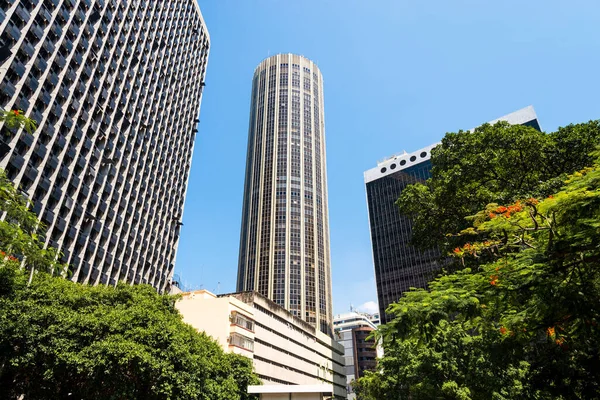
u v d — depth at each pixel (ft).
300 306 378.53
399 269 329.11
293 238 414.82
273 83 524.52
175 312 96.32
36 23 141.18
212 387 83.71
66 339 63.31
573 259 32.81
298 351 244.22
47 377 61.57
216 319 166.30
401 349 103.96
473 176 79.05
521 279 36.40
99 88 175.01
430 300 37.70
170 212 235.40
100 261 165.68
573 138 72.64
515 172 77.25
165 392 65.98
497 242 42.83
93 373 62.49
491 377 75.77
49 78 145.59
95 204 166.40
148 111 217.36
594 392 34.55
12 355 61.41
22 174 129.90
